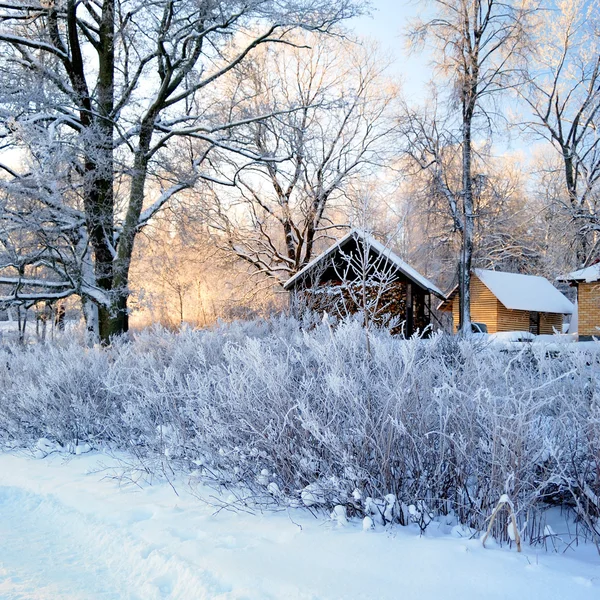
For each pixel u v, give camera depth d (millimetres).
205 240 30312
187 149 18703
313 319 11055
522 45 26656
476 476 3826
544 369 4320
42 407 6805
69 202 14281
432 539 3461
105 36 16625
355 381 4160
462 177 27812
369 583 2924
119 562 3598
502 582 2834
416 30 26906
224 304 33844
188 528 3969
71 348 8164
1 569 3582
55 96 13945
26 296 13961
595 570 3043
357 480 3834
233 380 4785
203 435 5082
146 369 6844
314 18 16750
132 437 6230
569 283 26625
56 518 4543
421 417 3939
